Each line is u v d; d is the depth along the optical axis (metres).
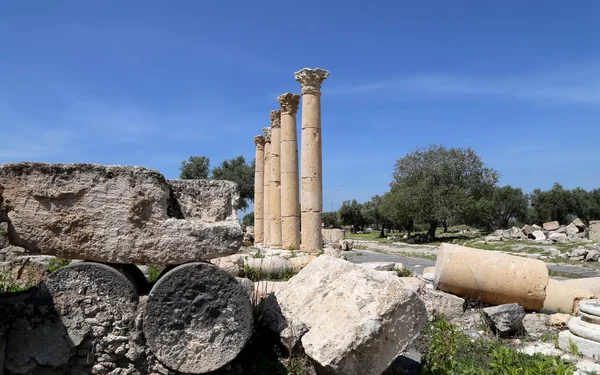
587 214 51.53
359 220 64.81
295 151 19.03
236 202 5.72
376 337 4.69
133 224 4.99
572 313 8.68
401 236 50.59
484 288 8.27
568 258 21.25
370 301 5.08
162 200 5.09
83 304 4.72
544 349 6.61
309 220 15.70
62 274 4.73
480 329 7.53
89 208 4.97
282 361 5.36
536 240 31.31
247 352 5.55
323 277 6.18
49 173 4.96
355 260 21.23
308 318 5.54
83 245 4.96
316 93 16.06
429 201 37.31
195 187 5.64
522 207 59.91
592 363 5.91
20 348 4.56
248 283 7.30
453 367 5.42
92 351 4.69
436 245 31.86
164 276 4.74
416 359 6.07
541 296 8.13
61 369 4.64
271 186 22.66
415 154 40.75
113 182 5.01
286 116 19.00
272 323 5.74
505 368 5.32
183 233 5.04
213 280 4.82
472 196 38.50
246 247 21.62
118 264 5.32
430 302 8.07
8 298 5.19
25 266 8.68
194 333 4.72
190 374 4.74
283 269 11.62
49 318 4.65
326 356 4.61
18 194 4.93
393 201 39.28
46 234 4.93
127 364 4.77
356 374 4.63
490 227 58.97
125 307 4.77
